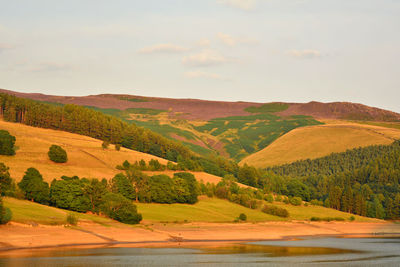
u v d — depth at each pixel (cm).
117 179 14588
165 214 13600
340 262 7856
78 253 7569
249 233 12194
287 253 8812
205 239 10612
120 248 8450
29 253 7275
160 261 7250
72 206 11444
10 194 11050
